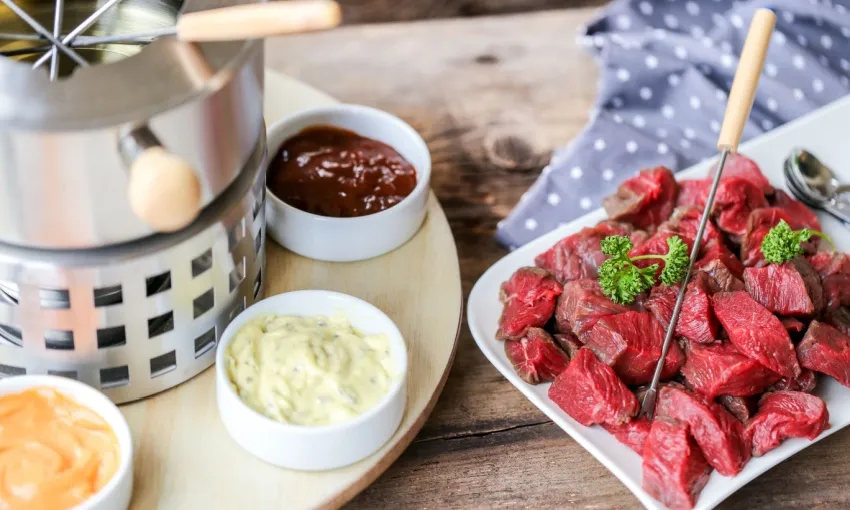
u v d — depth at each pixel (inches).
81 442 25.8
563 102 38.1
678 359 29.1
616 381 28.4
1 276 25.3
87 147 23.5
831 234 33.2
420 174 32.3
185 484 26.8
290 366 27.2
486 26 40.4
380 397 27.3
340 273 31.1
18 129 23.1
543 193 34.6
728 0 38.9
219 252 26.9
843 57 37.8
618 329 29.0
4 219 24.5
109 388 27.5
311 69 38.5
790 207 33.2
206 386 28.5
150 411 28.0
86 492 25.3
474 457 29.3
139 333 26.7
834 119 35.2
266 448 26.9
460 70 38.8
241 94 25.4
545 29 40.4
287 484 26.9
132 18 28.1
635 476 27.6
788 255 30.1
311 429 26.4
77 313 25.8
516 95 38.2
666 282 29.6
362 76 38.3
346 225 30.7
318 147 32.6
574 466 29.2
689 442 27.5
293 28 23.9
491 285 31.2
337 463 27.0
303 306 28.6
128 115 23.6
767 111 37.0
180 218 23.2
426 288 30.9
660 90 37.3
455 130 36.9
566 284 30.4
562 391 28.6
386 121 32.6
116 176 24.0
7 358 26.7
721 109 36.5
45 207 24.2
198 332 27.7
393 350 28.0
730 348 29.1
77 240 24.8
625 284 29.6
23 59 27.9
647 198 32.1
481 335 30.2
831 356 29.0
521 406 30.4
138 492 26.6
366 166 32.3
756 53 29.2
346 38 39.6
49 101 23.6
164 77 24.3
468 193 35.2
